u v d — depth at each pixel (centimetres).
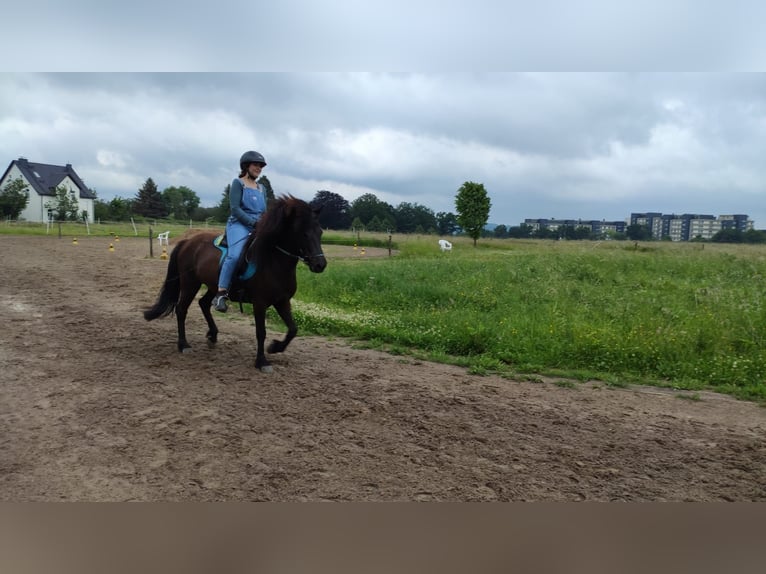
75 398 542
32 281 1386
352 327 907
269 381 620
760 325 836
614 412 553
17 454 415
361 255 2625
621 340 768
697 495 380
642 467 422
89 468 395
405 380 645
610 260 1628
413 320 945
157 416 499
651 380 672
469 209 3541
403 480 388
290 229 619
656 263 1591
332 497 362
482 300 1104
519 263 1642
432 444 454
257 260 634
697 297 1065
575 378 685
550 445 460
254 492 366
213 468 399
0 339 780
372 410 533
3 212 5372
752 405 590
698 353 755
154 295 1234
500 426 501
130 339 808
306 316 970
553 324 851
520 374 687
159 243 2927
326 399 561
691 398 609
